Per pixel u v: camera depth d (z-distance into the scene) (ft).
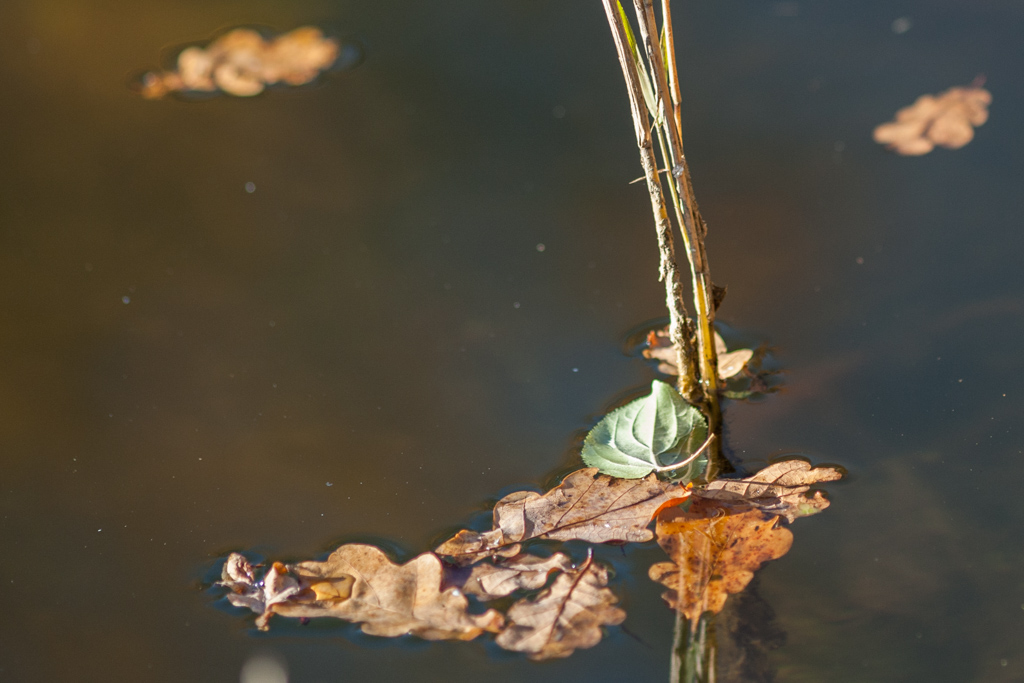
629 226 10.81
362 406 10.48
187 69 11.52
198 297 10.71
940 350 10.48
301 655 10.11
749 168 10.90
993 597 10.13
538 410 10.45
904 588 10.14
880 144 10.91
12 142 11.12
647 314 10.62
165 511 10.31
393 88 11.24
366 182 10.98
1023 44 11.11
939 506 10.24
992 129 10.89
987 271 10.60
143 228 10.87
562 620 10.12
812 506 10.25
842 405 10.41
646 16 10.20
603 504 10.25
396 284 10.72
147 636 10.14
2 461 10.40
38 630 10.16
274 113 11.18
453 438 10.41
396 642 10.12
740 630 10.11
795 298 10.61
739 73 11.18
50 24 12.48
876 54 11.16
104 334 10.63
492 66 11.35
